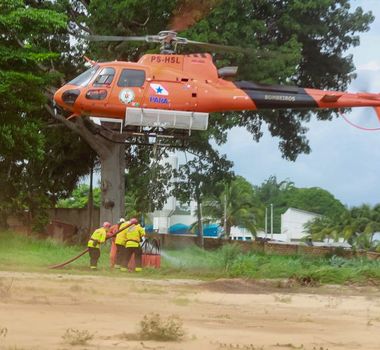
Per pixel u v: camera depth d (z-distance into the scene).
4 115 31.70
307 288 18.95
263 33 36.88
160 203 41.97
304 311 12.82
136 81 22.23
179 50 34.97
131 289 15.52
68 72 39.38
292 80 43.19
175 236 47.69
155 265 24.17
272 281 20.06
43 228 41.28
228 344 7.95
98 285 16.05
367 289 18.89
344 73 43.06
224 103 22.50
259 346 7.94
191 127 22.39
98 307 11.61
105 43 36.50
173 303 13.05
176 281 19.25
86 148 44.25
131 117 22.06
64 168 46.06
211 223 83.25
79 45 37.75
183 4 35.00
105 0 35.31
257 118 43.34
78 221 47.28
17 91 31.62
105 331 8.55
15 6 32.38
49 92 37.62
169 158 44.38
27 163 44.09
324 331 9.79
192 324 9.90
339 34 42.28
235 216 80.19
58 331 8.44
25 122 32.22
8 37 32.44
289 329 9.90
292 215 114.38
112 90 22.14
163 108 22.17
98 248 22.94
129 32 36.69
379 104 23.70
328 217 92.94
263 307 13.32
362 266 22.62
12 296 12.59
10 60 31.94
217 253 25.70
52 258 26.00
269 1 39.28
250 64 35.88
